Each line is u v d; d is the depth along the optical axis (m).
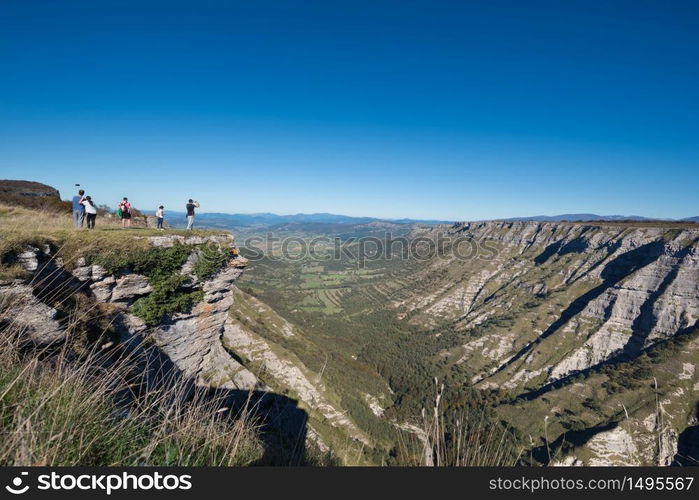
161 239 18.38
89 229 17.80
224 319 21.88
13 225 15.08
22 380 5.74
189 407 6.39
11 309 9.94
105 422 5.71
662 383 80.12
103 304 16.06
